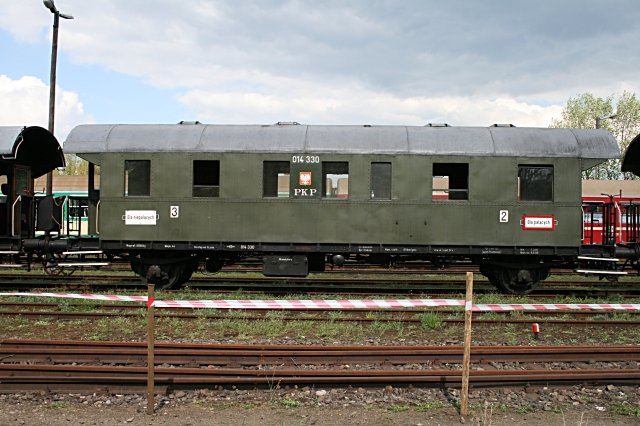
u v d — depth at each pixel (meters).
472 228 12.27
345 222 12.30
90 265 12.85
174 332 8.85
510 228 12.27
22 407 5.71
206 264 13.45
